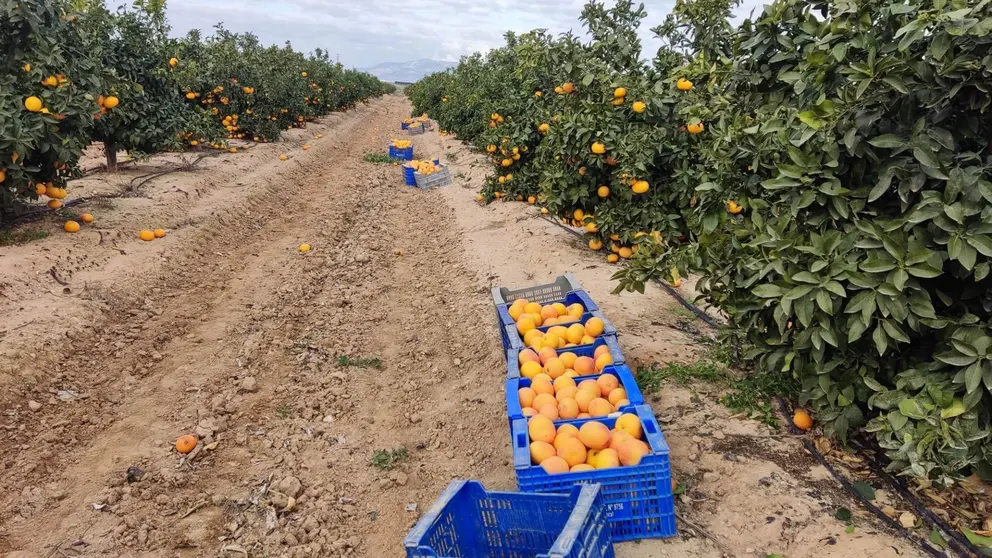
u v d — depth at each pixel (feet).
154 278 24.32
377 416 16.37
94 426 15.17
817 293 10.52
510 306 17.38
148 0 48.47
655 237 16.51
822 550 9.79
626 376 12.57
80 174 29.71
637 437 11.08
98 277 22.81
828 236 10.75
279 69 80.64
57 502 12.60
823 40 11.09
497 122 40.98
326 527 12.26
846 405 11.48
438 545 9.17
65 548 11.36
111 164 39.40
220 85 59.93
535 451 10.82
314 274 27.30
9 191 25.22
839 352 11.61
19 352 16.56
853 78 10.27
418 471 13.97
